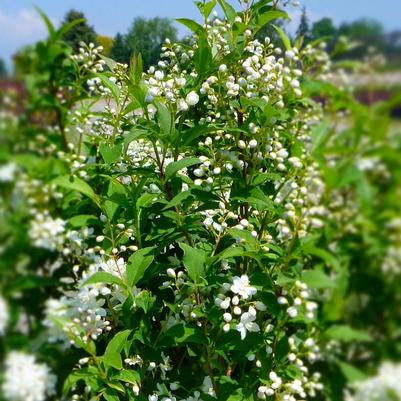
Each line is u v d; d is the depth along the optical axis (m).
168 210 0.35
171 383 0.36
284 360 0.32
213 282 0.33
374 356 0.29
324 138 0.29
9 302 0.30
